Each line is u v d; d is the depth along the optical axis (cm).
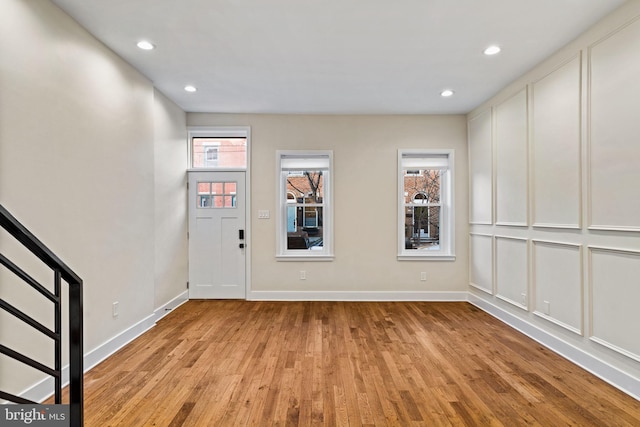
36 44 219
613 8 239
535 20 254
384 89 392
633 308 229
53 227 233
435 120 488
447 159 495
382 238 489
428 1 232
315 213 502
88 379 250
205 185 488
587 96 266
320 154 488
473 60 319
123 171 314
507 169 381
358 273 488
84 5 234
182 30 267
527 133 343
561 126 295
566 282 291
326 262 488
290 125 486
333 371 264
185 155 475
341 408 214
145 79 352
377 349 307
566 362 281
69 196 247
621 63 236
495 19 253
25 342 210
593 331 262
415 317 405
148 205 359
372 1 232
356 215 488
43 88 224
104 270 287
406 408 214
